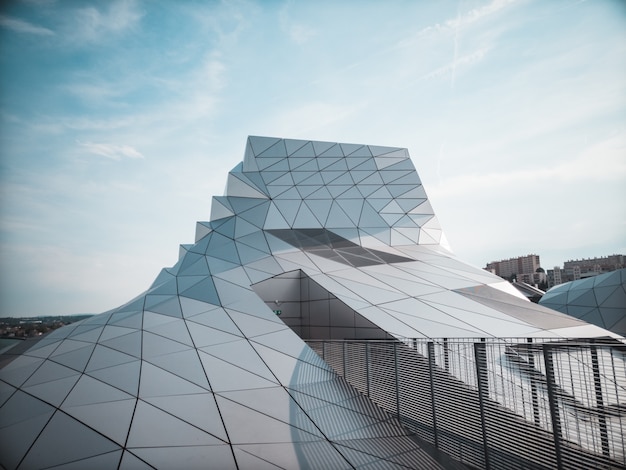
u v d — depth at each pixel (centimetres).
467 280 2367
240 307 1959
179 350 1550
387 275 2305
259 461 961
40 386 1291
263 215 3023
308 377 1526
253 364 1530
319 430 1162
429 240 3102
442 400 1112
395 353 1338
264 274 2231
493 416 944
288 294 2227
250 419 1179
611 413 719
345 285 2105
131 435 1035
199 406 1215
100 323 1825
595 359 756
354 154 3769
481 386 982
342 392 1469
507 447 897
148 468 902
